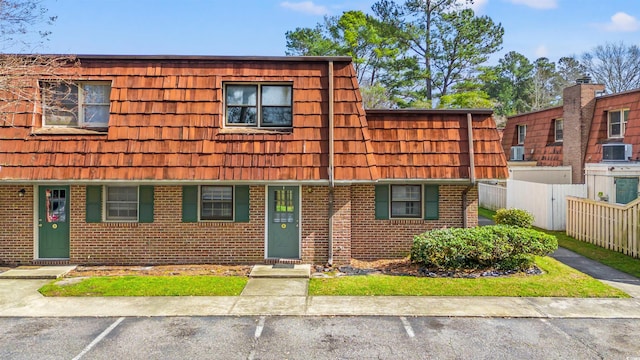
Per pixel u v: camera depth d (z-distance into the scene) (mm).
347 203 12570
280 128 12656
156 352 7211
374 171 12047
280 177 11812
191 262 12609
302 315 8766
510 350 7293
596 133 20844
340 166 11984
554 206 18031
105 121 12727
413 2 34219
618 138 20000
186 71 12688
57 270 11781
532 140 26219
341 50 34469
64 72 12406
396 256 13422
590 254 13805
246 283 10805
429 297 9773
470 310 9000
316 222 12625
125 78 12555
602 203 14852
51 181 11695
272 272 11539
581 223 16031
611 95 20234
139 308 9102
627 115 19781
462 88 33812
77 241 12477
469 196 13375
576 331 8031
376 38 34125
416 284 10594
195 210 12609
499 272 11414
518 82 55219
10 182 11734
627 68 49719
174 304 9336
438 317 8688
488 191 24250
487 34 33688
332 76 12602
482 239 11328
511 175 22203
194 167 11828
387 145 13148
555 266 12172
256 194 12656
